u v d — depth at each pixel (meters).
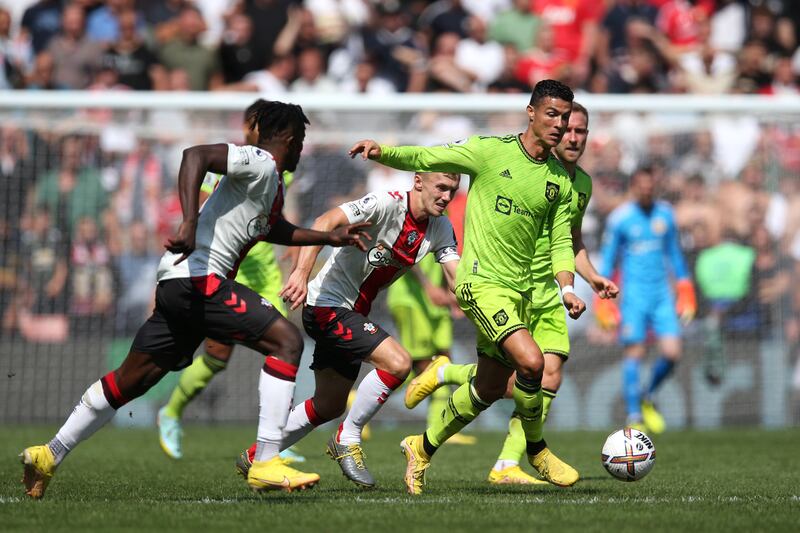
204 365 30.62
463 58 59.88
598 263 48.84
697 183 49.34
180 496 20.78
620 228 41.81
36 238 45.75
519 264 22.48
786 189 49.09
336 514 17.69
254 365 45.34
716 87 59.62
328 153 48.56
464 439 38.22
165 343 19.22
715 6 64.06
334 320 22.55
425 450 22.38
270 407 18.95
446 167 21.97
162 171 47.44
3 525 16.44
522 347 20.91
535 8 61.12
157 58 56.12
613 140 49.56
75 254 45.88
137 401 44.53
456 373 23.20
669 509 19.00
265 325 18.88
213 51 56.44
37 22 58.00
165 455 32.19
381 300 46.53
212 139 47.72
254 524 16.55
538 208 22.14
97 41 55.84
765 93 59.09
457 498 20.80
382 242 23.00
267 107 19.73
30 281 45.31
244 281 29.97
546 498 20.88
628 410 42.12
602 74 59.31
